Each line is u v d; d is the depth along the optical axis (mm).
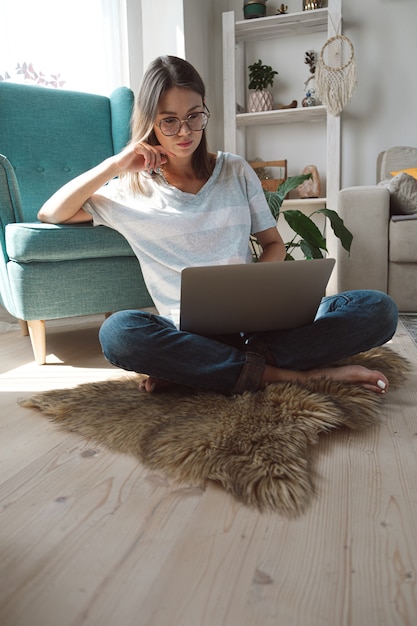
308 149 4059
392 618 595
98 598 644
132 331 1221
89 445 1102
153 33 3568
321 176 4055
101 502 870
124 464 1008
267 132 4117
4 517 833
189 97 1394
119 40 3359
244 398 1186
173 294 1504
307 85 3943
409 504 832
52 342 2145
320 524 784
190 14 3592
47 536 778
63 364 1803
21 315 1751
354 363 1522
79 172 2432
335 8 3551
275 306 1229
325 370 1305
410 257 2615
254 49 4098
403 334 2143
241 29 3863
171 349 1212
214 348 1230
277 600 629
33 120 2342
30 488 925
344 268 2744
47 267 1735
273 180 3859
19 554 736
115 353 1238
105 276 1822
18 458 1052
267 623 595
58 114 2404
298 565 691
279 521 796
